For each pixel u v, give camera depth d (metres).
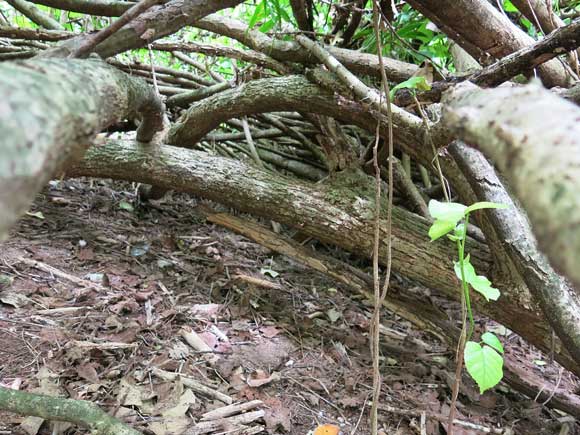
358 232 2.21
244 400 1.67
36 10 3.06
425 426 1.72
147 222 2.93
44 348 1.66
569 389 2.15
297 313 2.32
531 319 1.91
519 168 0.39
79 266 2.24
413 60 3.12
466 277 1.11
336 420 1.68
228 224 2.61
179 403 1.56
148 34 1.81
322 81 2.12
